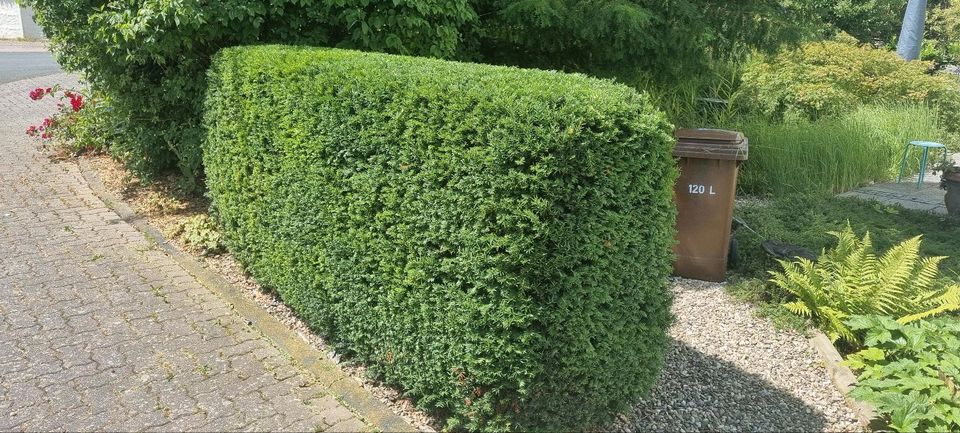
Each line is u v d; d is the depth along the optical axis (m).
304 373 3.82
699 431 3.35
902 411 3.14
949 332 3.84
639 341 3.20
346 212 3.63
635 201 2.95
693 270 5.32
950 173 7.28
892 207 7.41
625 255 2.97
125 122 6.99
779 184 7.88
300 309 4.28
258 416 3.39
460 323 3.04
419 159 3.12
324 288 3.93
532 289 2.83
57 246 5.57
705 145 5.12
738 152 5.04
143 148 6.86
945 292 4.44
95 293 4.72
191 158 6.34
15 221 6.12
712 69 8.11
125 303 4.59
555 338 2.88
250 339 4.18
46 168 7.91
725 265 5.29
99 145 8.31
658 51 7.06
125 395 3.51
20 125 10.40
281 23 6.09
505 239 2.78
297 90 3.98
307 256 4.05
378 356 3.63
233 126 4.86
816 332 4.33
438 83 3.10
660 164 2.99
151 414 3.36
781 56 10.76
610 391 3.17
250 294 4.88
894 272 4.27
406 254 3.28
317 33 6.10
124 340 4.08
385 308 3.48
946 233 6.48
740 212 6.78
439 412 3.45
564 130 2.67
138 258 5.41
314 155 3.83
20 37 28.42
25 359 3.82
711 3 7.04
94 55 6.54
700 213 5.22
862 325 3.89
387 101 3.29
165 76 6.54
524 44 7.57
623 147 2.78
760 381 3.82
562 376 2.95
